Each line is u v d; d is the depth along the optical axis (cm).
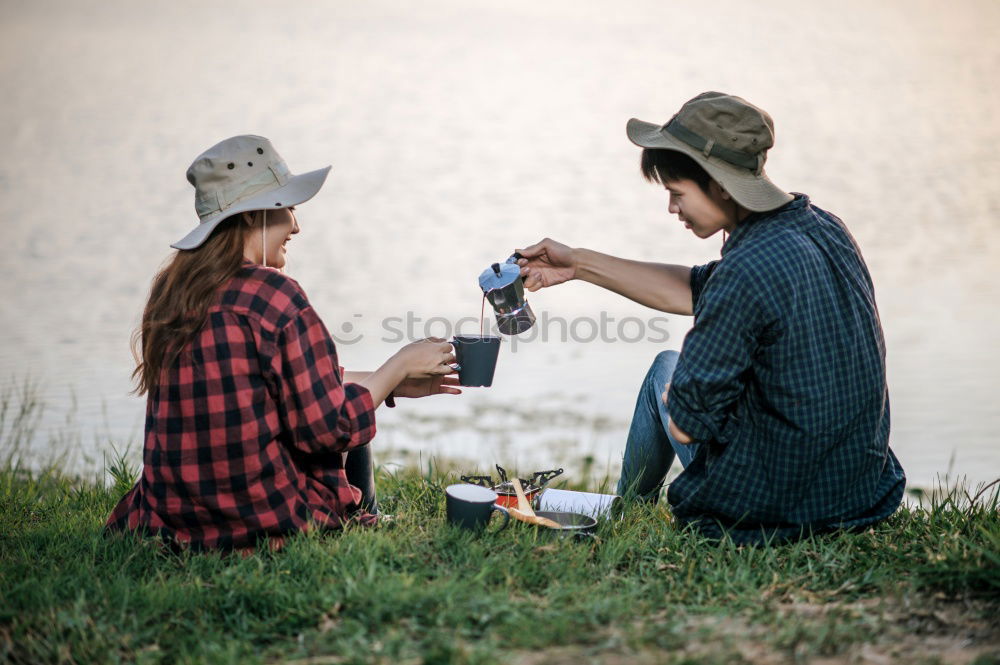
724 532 465
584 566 445
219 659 356
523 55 10875
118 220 3578
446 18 14625
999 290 2397
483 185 4450
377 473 694
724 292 439
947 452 1207
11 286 2438
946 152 5509
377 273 2639
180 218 3650
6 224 3428
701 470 480
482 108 7488
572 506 525
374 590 398
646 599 410
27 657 368
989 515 498
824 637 362
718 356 440
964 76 9238
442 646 352
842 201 4009
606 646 358
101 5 16288
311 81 9050
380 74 9494
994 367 1642
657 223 3538
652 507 542
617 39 12238
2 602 401
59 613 386
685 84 8719
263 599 400
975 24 13650
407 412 1393
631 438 558
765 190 452
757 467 456
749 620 386
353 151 5538
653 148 466
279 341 438
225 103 7638
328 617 389
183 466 443
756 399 455
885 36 12425
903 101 7781
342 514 477
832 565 434
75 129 6212
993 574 398
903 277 2588
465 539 460
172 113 7062
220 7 16175
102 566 443
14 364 1631
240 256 447
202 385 436
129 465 823
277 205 443
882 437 469
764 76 9188
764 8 15625
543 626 372
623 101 7788
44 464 930
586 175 4744
